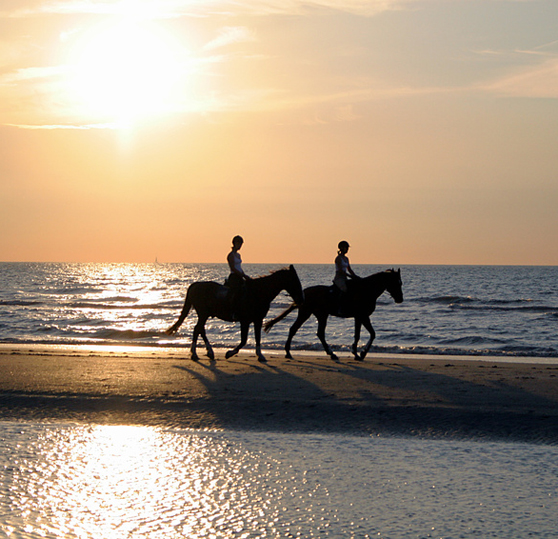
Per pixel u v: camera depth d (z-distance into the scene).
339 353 20.20
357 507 5.93
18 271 172.38
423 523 5.53
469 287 86.25
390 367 14.83
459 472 7.12
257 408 10.29
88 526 5.43
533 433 8.96
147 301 55.53
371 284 15.95
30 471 7.00
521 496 6.30
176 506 5.94
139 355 17.30
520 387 11.72
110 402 10.68
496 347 23.44
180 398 10.88
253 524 5.49
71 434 8.80
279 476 6.90
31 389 11.47
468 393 11.13
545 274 164.88
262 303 15.34
